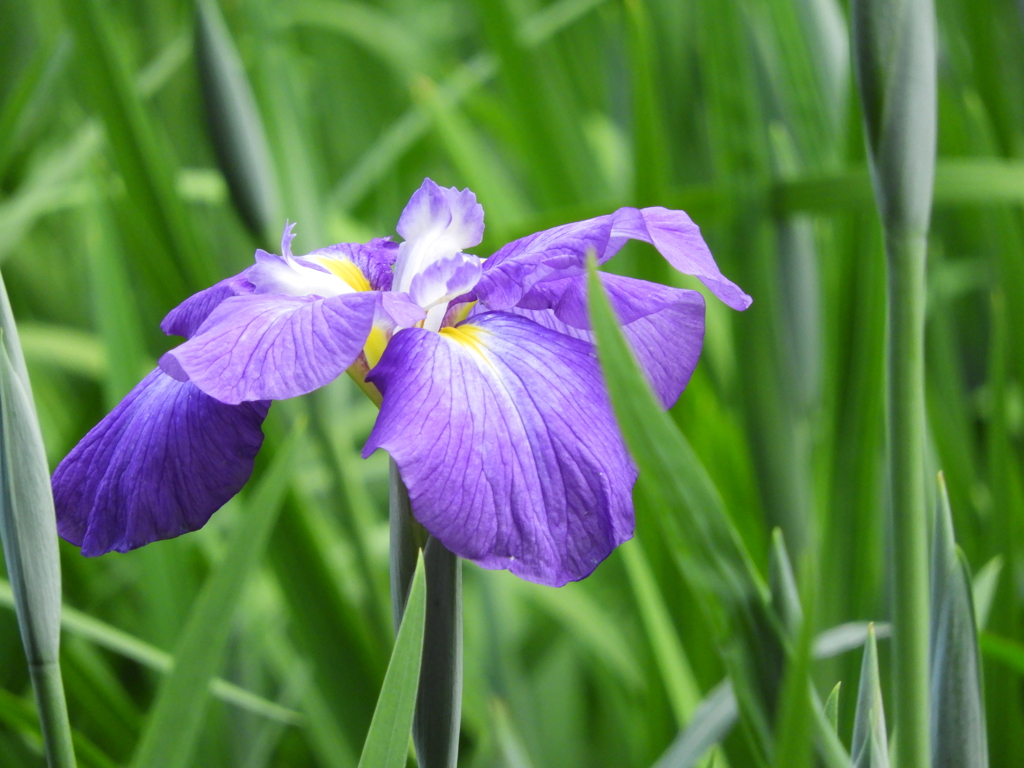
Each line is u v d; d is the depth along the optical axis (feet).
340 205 6.25
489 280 3.24
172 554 4.41
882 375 4.14
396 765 3.14
